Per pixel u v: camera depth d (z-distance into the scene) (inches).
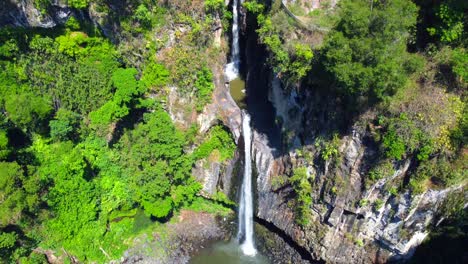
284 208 1469.0
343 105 1191.6
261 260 1526.8
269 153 1448.1
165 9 1406.3
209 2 1411.2
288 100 1397.6
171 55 1465.3
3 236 1352.1
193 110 1541.6
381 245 1323.8
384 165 1163.3
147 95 1531.7
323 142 1275.8
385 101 1114.1
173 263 1499.8
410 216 1215.6
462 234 1246.9
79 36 1491.1
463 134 1071.6
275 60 1315.2
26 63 1529.3
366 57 1024.2
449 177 1118.4
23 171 1397.6
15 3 1387.8
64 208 1476.4
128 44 1476.4
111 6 1401.3
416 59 1072.8
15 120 1488.7
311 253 1435.8
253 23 1497.3
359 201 1248.8
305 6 1312.7
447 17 1073.5
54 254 1455.5
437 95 1109.1
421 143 1101.7
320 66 1186.0
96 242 1480.1
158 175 1467.8
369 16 1007.0
